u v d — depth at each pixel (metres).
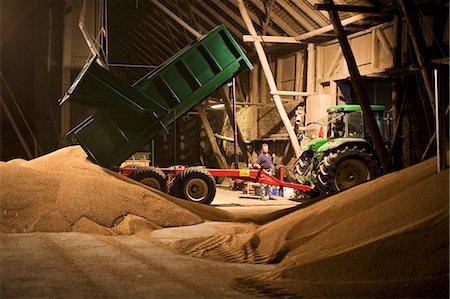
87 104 12.74
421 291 4.36
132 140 13.12
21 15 20.91
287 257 6.18
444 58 12.99
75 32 19.41
